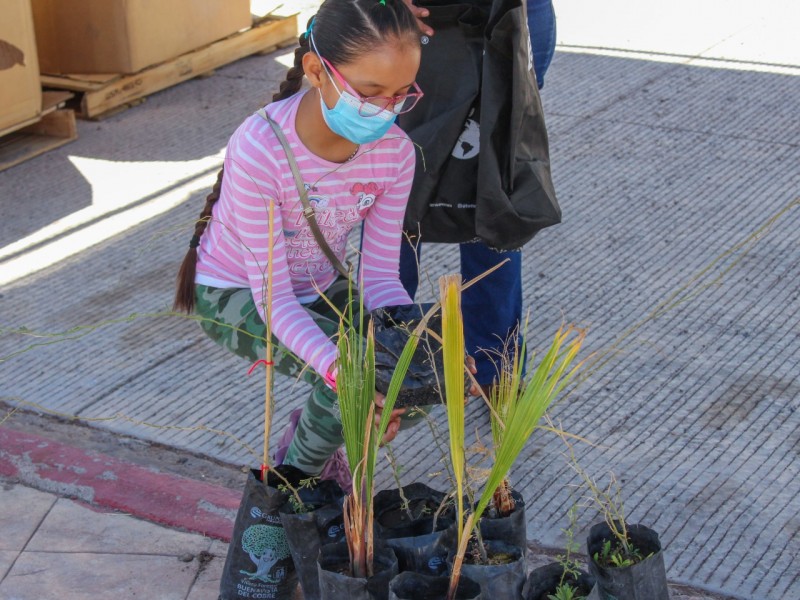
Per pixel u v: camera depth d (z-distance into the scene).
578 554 2.80
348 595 2.15
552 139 5.50
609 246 4.46
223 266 2.56
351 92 2.20
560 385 2.01
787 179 4.98
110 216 4.87
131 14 5.93
